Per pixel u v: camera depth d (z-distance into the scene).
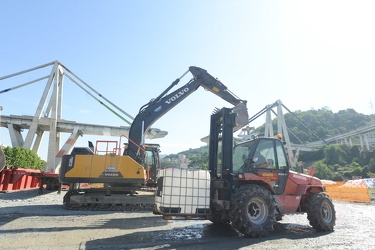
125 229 7.58
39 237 6.27
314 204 7.98
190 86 14.42
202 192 7.29
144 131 13.32
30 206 11.77
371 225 9.22
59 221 8.41
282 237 6.95
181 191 7.06
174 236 6.85
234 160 8.52
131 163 11.75
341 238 6.97
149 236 6.78
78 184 13.05
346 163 109.56
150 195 12.23
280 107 84.88
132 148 12.97
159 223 8.69
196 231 7.55
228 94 14.86
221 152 7.92
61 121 51.41
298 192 8.10
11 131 49.91
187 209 7.02
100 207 11.74
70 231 7.02
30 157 33.00
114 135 53.78
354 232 7.87
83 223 8.25
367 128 125.69
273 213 7.18
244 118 10.84
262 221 7.04
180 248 5.74
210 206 7.41
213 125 8.96
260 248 5.83
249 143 8.17
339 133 155.88
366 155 109.06
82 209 11.58
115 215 10.29
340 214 12.51
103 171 11.49
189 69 14.90
